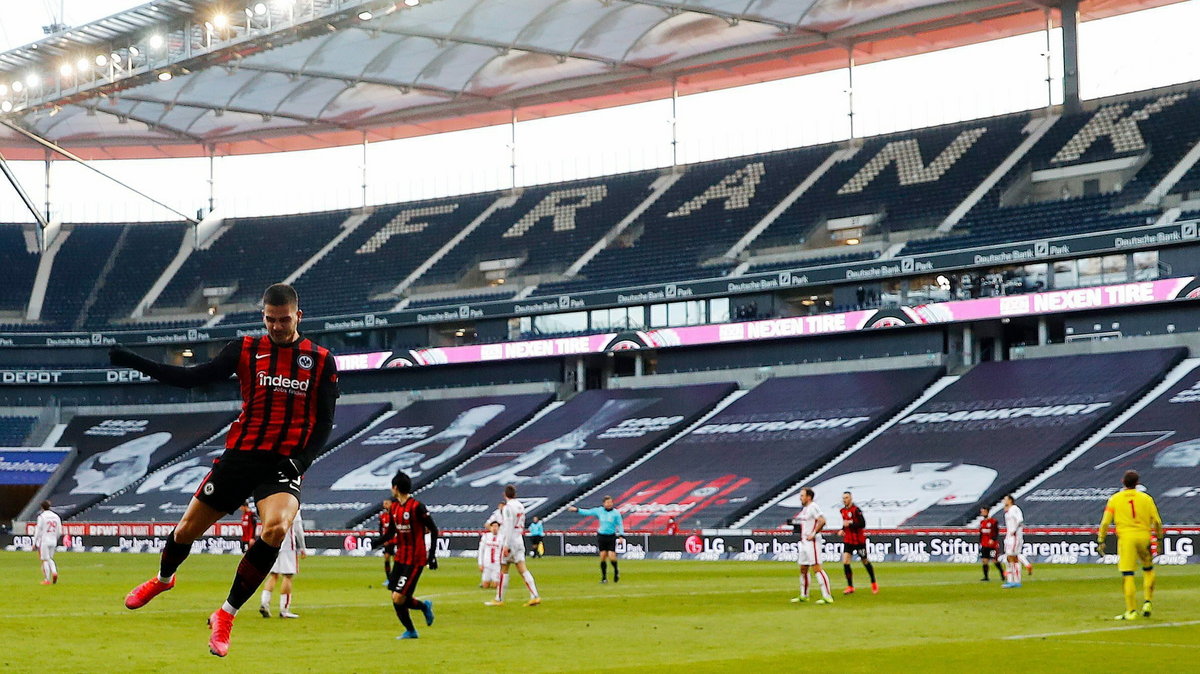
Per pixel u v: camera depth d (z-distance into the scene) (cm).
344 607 2262
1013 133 6669
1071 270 5669
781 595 2588
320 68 6662
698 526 5106
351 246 7994
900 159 6894
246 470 761
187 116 7788
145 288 8050
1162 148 6031
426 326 7250
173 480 6794
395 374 7388
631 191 7594
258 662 1365
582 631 1758
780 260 6525
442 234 7812
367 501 6069
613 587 2927
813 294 6397
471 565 4284
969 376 5759
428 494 6044
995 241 5966
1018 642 1537
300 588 2894
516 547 2320
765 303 6397
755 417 5988
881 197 6625
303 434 771
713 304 6512
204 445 7200
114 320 7881
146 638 1642
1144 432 4872
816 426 5712
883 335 6125
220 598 2480
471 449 6412
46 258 8231
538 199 7850
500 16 5956
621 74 7206
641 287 6575
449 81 7106
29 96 6281
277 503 753
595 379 7181
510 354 6856
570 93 7494
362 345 7419
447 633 1734
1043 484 4716
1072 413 5150
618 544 4862
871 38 6725
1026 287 5784
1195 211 5559
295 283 7794
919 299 6044
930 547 4234
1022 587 2781
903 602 2336
